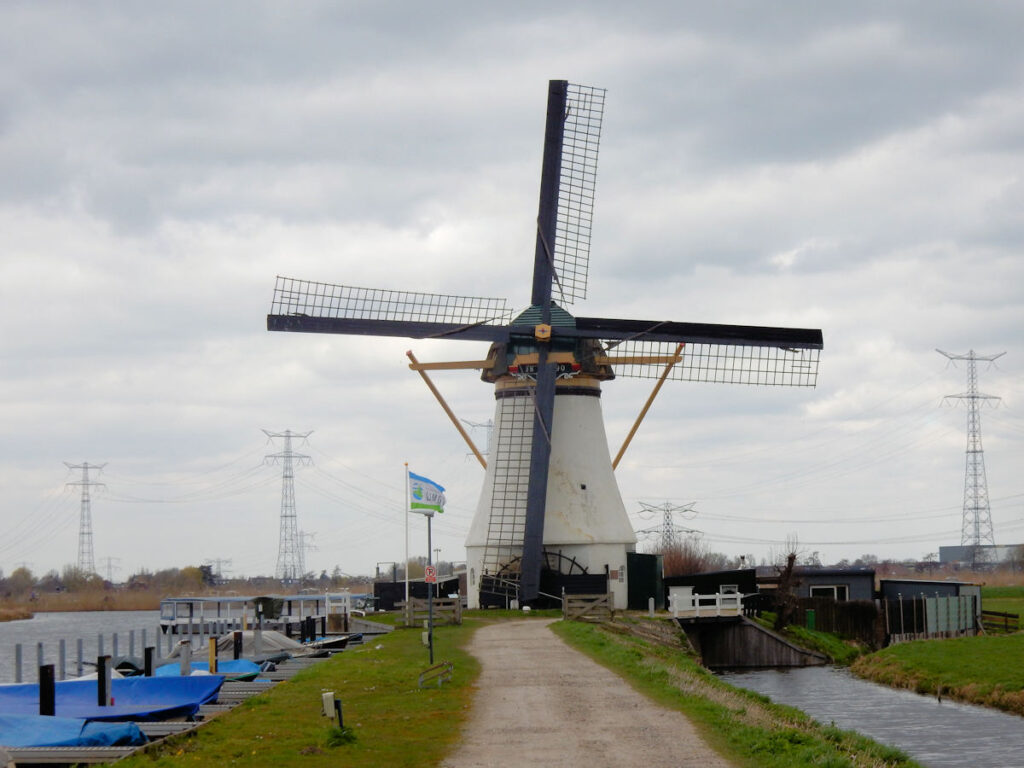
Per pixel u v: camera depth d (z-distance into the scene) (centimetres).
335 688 3447
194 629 8919
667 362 6944
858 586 8856
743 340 6744
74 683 3644
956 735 4159
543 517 6762
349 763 2336
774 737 2508
